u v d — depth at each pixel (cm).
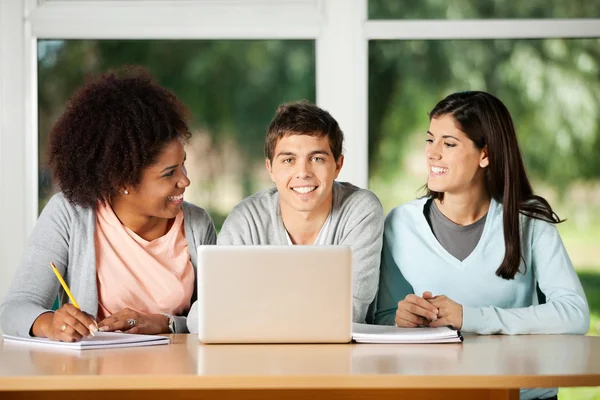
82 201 318
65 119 320
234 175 457
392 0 450
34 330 270
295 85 455
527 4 451
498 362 217
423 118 454
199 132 455
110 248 322
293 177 313
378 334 259
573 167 455
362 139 449
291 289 255
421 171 454
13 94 447
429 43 454
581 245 456
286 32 450
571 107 454
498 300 329
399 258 342
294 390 238
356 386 197
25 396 235
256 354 233
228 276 254
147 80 328
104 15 448
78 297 316
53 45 452
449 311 286
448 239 338
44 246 313
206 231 341
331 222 325
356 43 448
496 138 329
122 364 214
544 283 321
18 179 448
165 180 316
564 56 453
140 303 324
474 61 454
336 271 255
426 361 219
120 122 312
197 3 449
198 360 221
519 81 454
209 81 455
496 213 335
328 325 256
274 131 316
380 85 453
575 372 201
